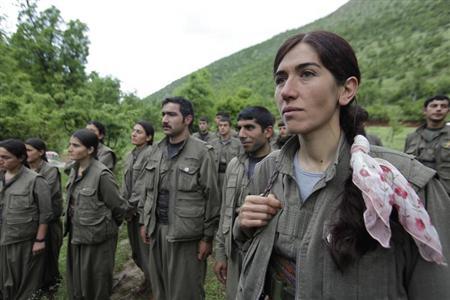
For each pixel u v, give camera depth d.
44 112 9.39
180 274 2.88
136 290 3.95
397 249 0.90
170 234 2.87
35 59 15.45
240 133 2.59
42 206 3.32
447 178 4.30
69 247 3.36
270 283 1.07
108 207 3.26
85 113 10.59
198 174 2.90
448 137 4.39
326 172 0.97
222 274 2.77
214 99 30.09
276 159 1.21
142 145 4.49
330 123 1.00
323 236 0.92
